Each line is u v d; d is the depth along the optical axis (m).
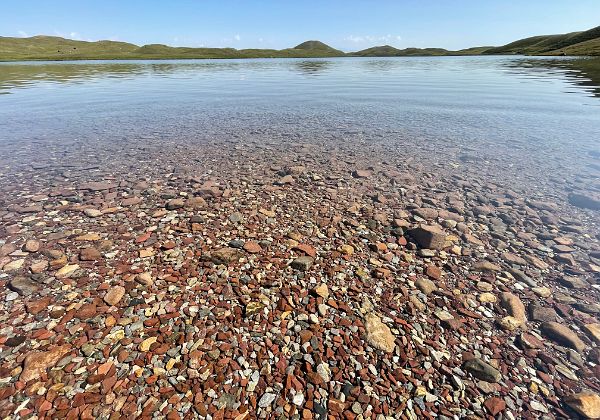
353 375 1.16
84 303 1.45
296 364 1.19
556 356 1.25
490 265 1.78
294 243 1.97
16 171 3.10
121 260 1.76
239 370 1.16
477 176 3.08
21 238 1.96
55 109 6.40
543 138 4.25
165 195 2.61
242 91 9.63
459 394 1.10
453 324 1.39
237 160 3.52
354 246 1.96
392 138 4.40
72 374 1.12
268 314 1.42
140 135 4.55
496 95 8.16
